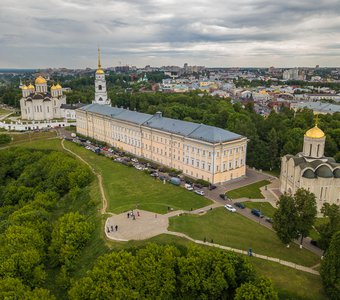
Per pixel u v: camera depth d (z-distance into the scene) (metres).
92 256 86.38
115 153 179.00
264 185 132.12
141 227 94.94
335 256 66.19
